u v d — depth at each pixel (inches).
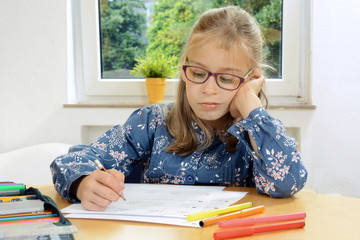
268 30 63.4
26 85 63.1
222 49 31.8
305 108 58.6
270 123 30.7
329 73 59.4
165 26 65.6
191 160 36.4
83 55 66.0
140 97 66.6
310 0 60.7
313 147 59.8
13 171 55.6
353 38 58.9
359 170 59.8
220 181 35.9
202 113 33.5
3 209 22.7
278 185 28.6
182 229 21.1
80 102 66.9
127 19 66.1
